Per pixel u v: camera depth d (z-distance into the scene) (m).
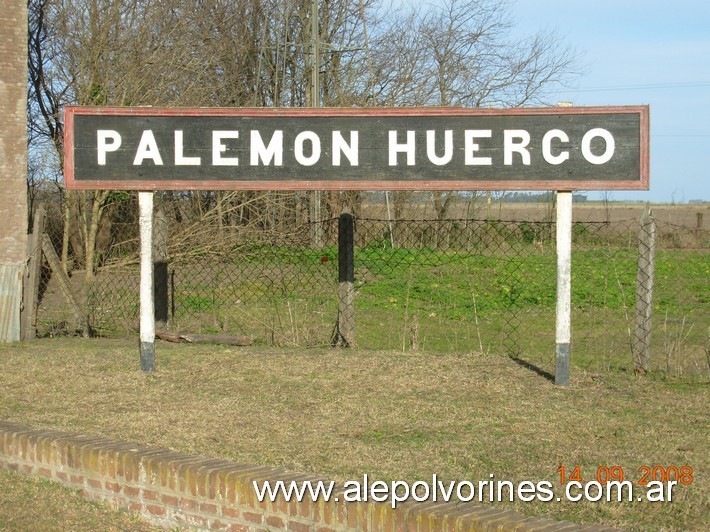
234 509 4.32
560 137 6.79
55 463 5.11
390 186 6.97
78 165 7.08
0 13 15.02
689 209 45.66
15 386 6.93
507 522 3.61
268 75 30.59
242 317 10.80
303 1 30.98
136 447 4.93
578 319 11.87
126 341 9.41
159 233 9.54
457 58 31.33
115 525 4.60
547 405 6.14
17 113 15.27
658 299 14.39
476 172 6.89
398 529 3.83
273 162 7.05
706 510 4.03
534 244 12.73
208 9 25.73
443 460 4.86
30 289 9.70
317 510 4.05
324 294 11.34
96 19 19.59
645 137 6.72
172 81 20.80
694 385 6.79
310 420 5.80
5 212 15.14
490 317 12.52
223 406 6.20
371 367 7.46
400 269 14.82
